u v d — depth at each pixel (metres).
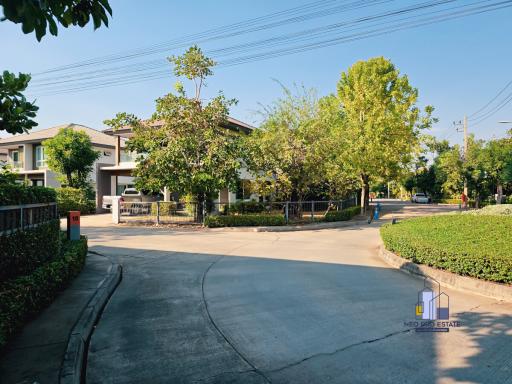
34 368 3.38
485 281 6.40
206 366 3.70
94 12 2.68
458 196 49.19
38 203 5.76
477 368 3.62
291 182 18.69
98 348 4.14
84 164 25.72
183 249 11.02
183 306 5.62
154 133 17.14
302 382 3.39
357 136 24.19
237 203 19.98
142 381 3.42
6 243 4.58
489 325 4.78
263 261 9.19
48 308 5.16
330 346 4.16
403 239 8.57
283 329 4.66
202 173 15.84
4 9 2.05
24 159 31.78
